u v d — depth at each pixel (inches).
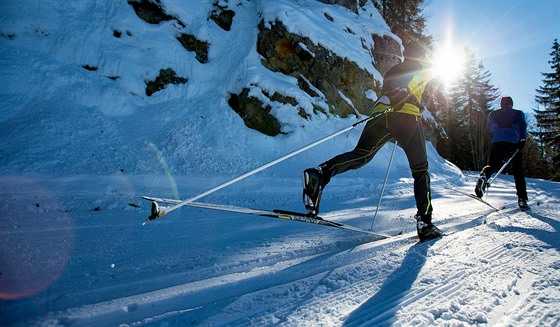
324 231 112.3
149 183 199.5
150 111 269.4
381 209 170.6
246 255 80.9
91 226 110.3
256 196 201.6
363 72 379.6
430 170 409.7
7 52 231.6
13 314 46.5
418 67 97.9
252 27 341.1
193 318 49.0
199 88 305.9
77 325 45.4
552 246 89.9
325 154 305.6
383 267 72.7
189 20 322.7
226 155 260.8
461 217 140.9
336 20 400.5
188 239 97.0
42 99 226.1
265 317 50.0
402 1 690.8
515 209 164.9
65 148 201.9
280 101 311.3
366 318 50.1
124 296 55.2
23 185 159.2
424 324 48.6
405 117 95.5
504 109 175.5
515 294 59.3
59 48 250.7
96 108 242.5
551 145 1082.1
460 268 72.2
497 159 170.6
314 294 58.5
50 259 72.3
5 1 239.3
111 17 278.5
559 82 1107.9
